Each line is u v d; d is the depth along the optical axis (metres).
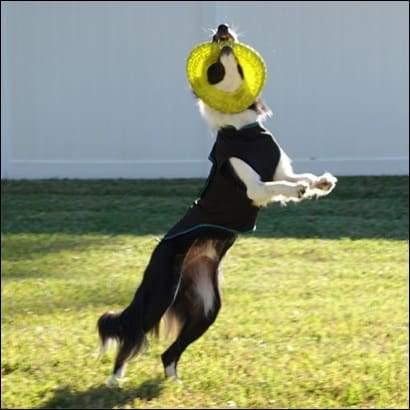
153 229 15.30
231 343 9.59
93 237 14.82
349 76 20.22
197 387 8.36
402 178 19.64
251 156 7.93
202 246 8.36
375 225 15.42
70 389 8.41
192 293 8.51
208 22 20.34
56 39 20.67
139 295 8.33
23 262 13.35
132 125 20.62
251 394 8.17
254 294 11.52
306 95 20.25
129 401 8.07
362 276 12.43
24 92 20.81
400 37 20.11
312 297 11.41
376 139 20.27
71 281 12.33
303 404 7.96
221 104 7.95
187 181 19.91
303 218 16.00
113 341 8.36
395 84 20.17
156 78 20.52
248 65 7.92
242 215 8.16
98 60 20.64
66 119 20.77
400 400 8.09
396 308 10.89
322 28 20.16
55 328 10.27
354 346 9.48
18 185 19.86
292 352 9.28
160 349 9.51
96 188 19.23
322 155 20.33
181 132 20.53
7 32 20.72
